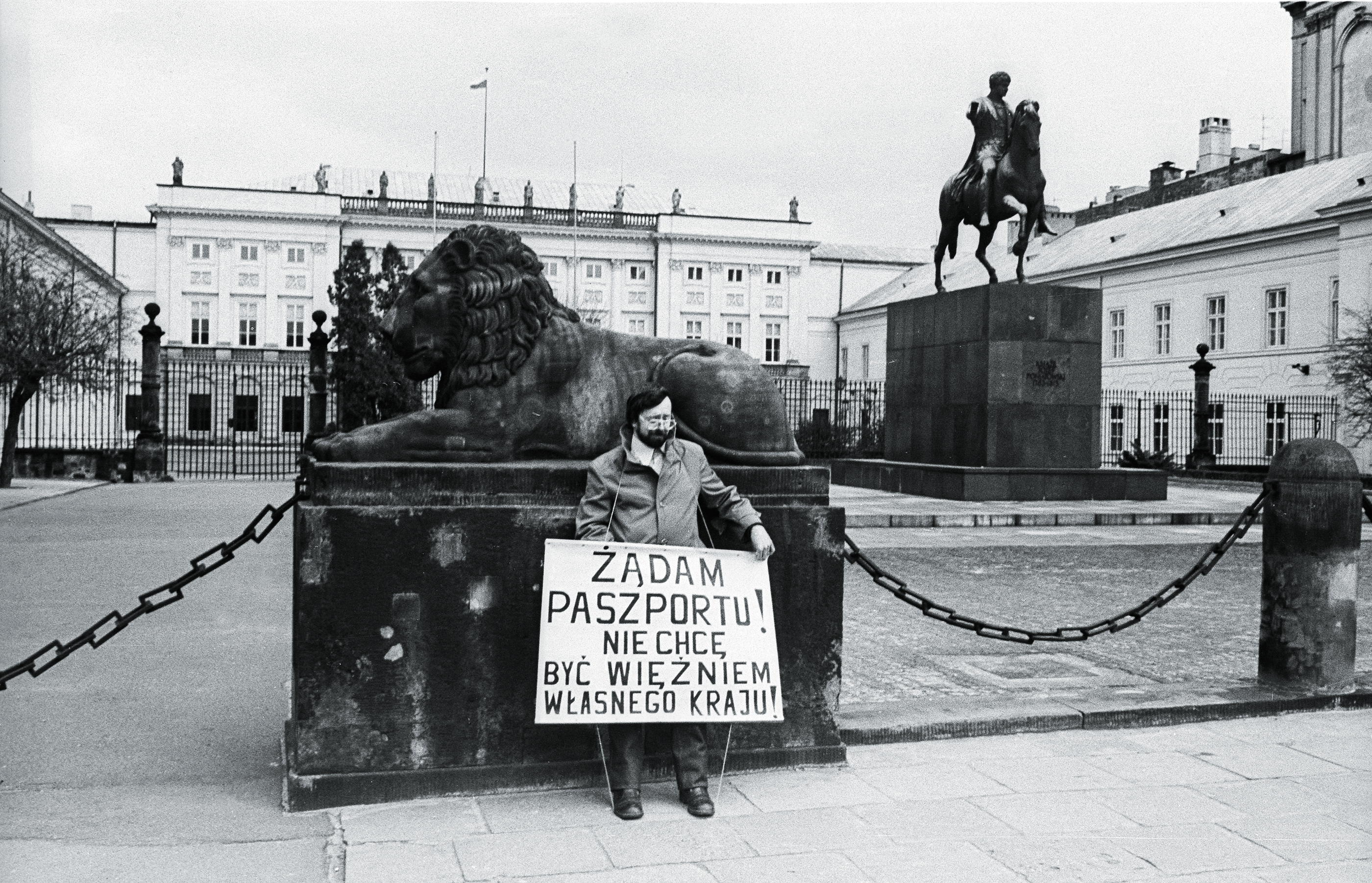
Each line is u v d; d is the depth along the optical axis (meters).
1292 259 36.00
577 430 4.52
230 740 4.95
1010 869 3.53
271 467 30.62
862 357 69.69
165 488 21.55
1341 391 33.03
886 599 9.21
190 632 7.38
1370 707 5.69
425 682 4.11
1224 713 5.43
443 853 3.59
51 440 29.67
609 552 4.06
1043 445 17.84
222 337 65.00
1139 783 4.41
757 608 4.19
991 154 18.17
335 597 4.01
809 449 33.78
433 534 4.09
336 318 47.06
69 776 4.41
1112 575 10.66
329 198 65.94
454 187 77.69
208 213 64.31
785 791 4.26
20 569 10.09
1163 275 42.00
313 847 3.65
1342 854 3.69
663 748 4.40
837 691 4.61
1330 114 42.06
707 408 4.61
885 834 3.82
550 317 4.59
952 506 16.77
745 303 72.38
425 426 4.34
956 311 18.56
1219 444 36.88
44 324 21.61
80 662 6.49
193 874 3.41
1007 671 6.47
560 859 3.55
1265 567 5.89
